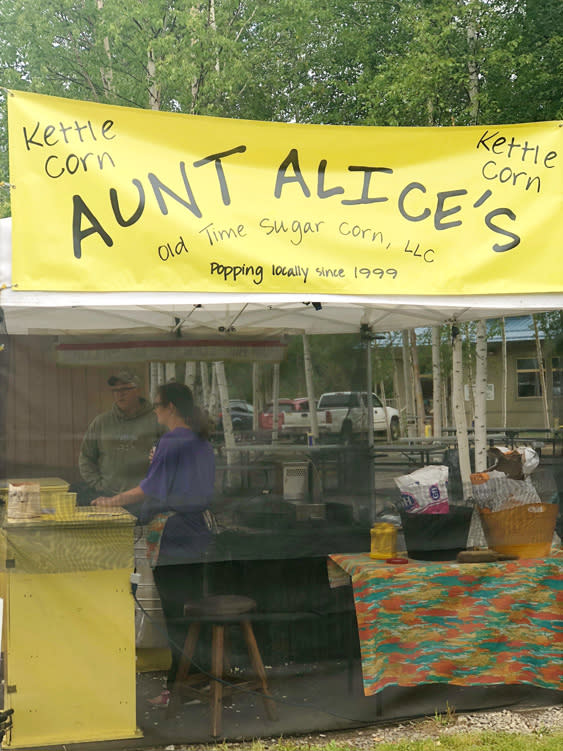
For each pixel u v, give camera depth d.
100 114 3.62
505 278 3.97
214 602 4.00
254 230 3.75
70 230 3.52
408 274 3.89
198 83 10.28
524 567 4.23
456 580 4.15
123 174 3.61
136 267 3.59
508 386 9.64
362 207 3.89
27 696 3.65
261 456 4.23
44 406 3.90
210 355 4.23
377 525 4.32
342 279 3.81
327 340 4.70
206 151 3.74
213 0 10.86
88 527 3.77
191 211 3.68
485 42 8.98
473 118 8.84
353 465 4.50
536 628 4.22
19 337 3.90
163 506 3.97
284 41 11.02
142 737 3.77
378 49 10.45
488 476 4.38
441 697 4.23
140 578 3.93
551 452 4.70
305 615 4.12
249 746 3.83
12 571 3.66
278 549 4.14
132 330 4.10
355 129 3.90
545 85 8.64
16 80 10.66
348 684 4.12
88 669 3.74
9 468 3.84
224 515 4.08
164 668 4.36
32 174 3.50
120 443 3.97
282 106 11.10
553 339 4.96
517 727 4.03
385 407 9.55
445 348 12.26
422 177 3.96
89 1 10.61
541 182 4.06
